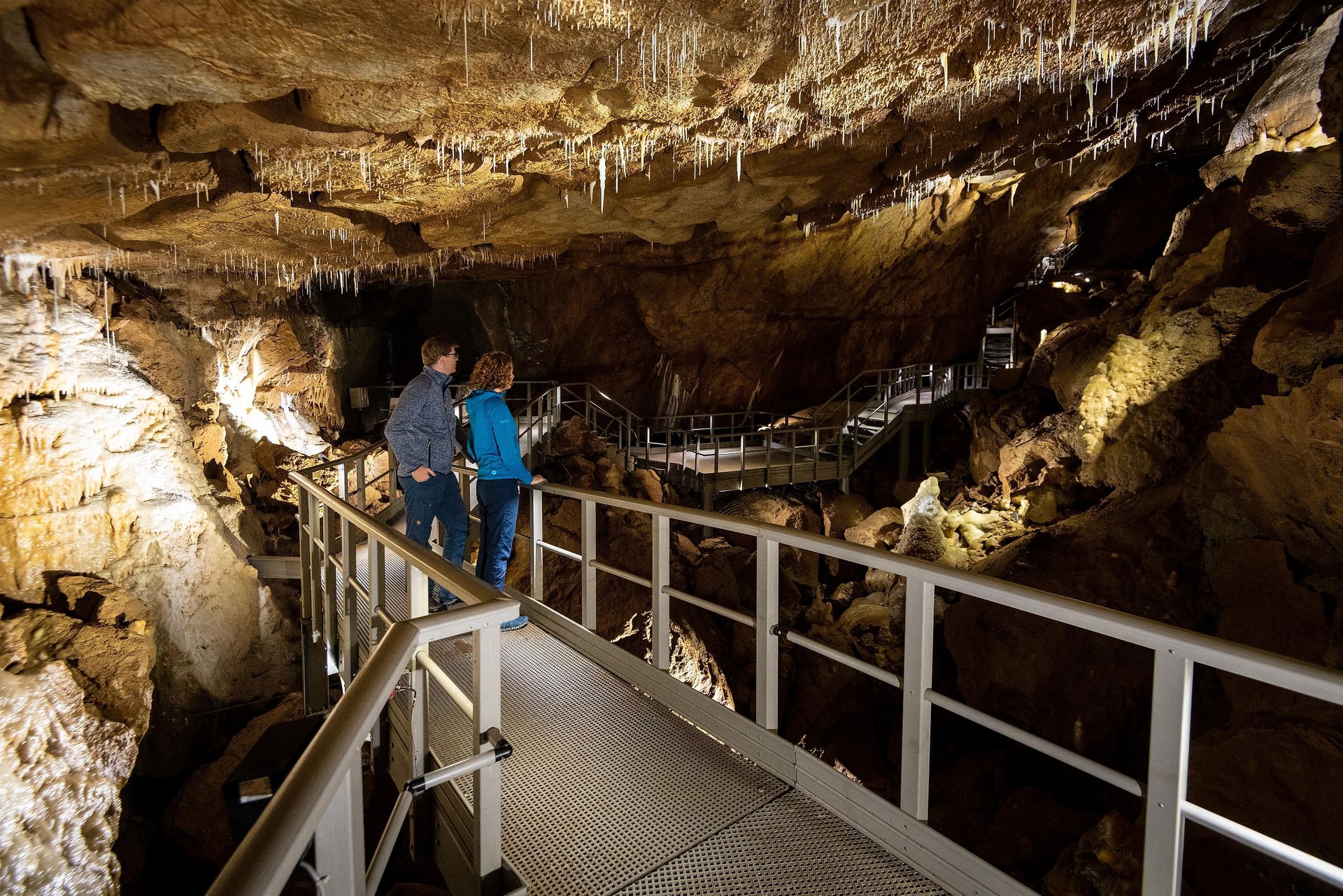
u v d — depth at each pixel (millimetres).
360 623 4422
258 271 8883
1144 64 5441
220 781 6344
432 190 5957
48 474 6094
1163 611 6094
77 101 3627
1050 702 5973
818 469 14789
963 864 2174
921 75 4887
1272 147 9047
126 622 6074
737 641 9406
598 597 8586
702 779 2887
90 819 4883
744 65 4254
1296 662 1510
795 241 14859
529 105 4469
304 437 12391
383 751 3518
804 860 2396
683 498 13562
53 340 6543
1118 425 8117
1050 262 22000
